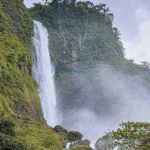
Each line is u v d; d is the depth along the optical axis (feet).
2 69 197.06
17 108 185.06
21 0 292.61
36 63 275.18
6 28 248.73
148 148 49.34
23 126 153.48
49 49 320.70
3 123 114.73
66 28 371.15
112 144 52.24
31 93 211.00
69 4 393.70
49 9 374.02
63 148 147.74
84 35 377.50
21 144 109.70
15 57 217.97
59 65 339.57
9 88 191.42
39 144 137.08
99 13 413.80
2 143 105.09
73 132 183.01
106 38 389.80
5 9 265.13
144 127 50.85
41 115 212.02
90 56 363.15
